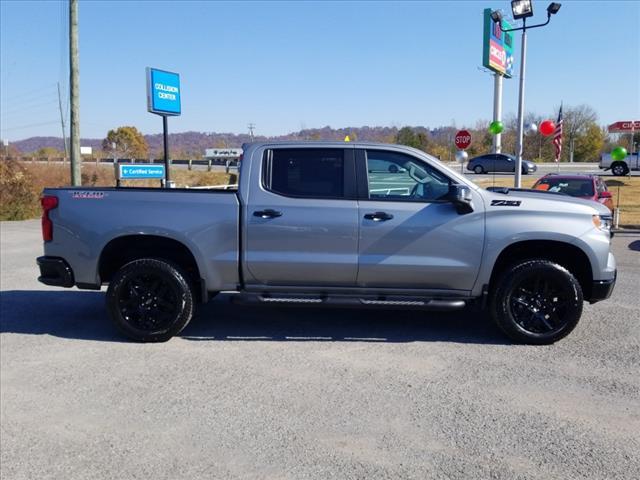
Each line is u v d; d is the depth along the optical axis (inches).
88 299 315.9
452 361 213.0
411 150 232.8
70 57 848.9
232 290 237.8
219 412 169.6
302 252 230.4
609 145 2257.6
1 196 839.7
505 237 226.7
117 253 248.2
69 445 151.3
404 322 267.3
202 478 135.0
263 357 217.9
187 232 232.4
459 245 227.6
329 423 162.2
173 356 219.8
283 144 236.1
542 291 231.6
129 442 152.5
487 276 229.8
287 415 167.3
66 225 237.5
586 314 279.7
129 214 234.2
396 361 213.0
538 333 230.8
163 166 701.9
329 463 141.0
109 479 135.2
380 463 140.9
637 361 212.7
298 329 255.3
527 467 139.0
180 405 174.7
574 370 203.2
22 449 149.4
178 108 717.3
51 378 197.2
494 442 151.2
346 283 233.8
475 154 2453.2
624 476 135.0
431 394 182.1
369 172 233.0
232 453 146.3
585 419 164.7
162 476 136.2
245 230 230.8
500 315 231.6
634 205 892.0
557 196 243.1
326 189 232.2
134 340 237.3
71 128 861.8
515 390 185.3
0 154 919.0
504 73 1275.8
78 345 233.8
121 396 181.8
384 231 227.6
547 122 858.1
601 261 229.5
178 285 233.5
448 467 139.0
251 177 234.2
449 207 228.4
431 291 233.6
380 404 174.7
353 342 236.5
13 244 550.6
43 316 279.0
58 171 1402.6
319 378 196.1
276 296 235.5
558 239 226.4
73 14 837.2
